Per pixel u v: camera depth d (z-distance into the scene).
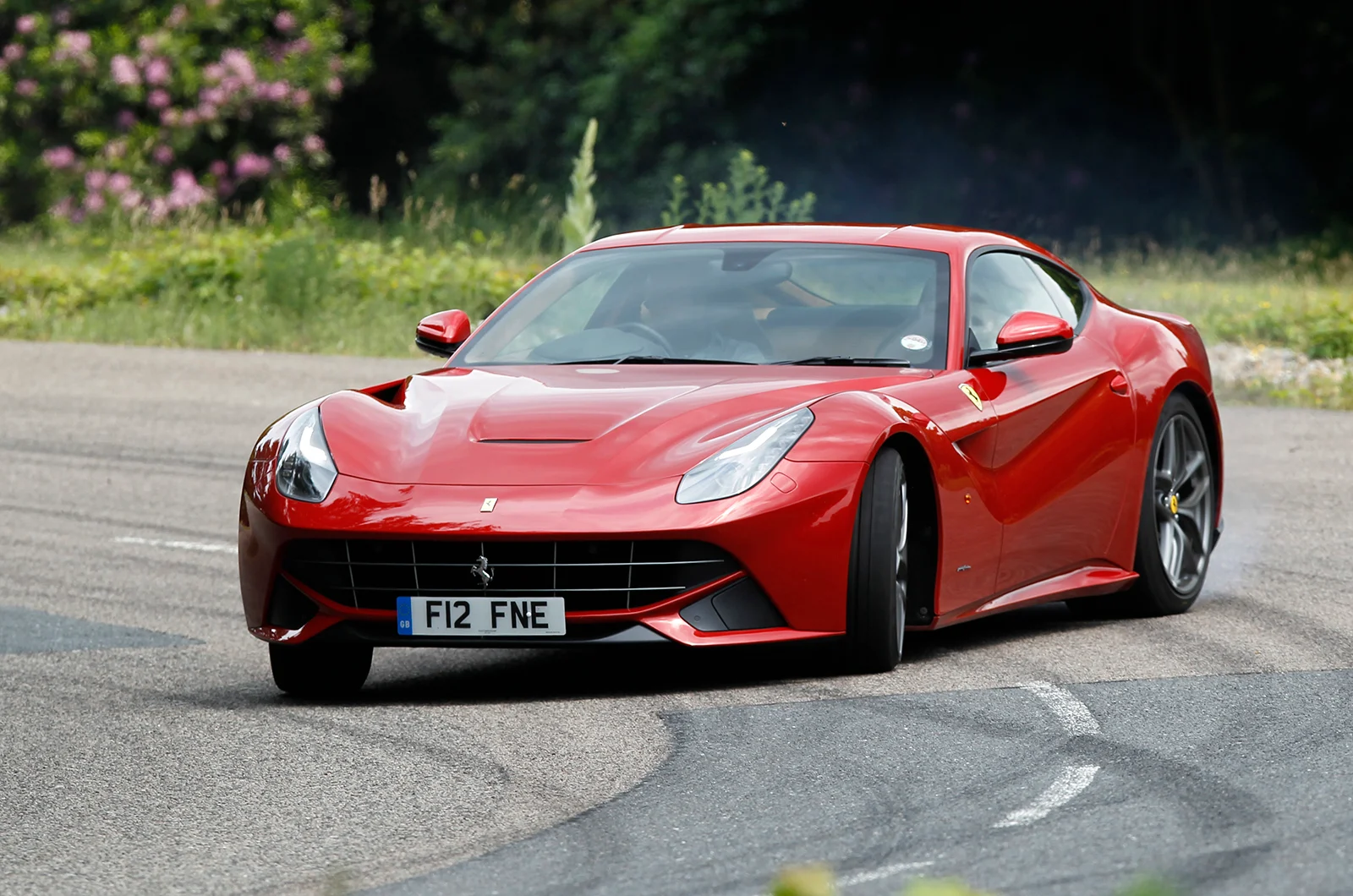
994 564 18.66
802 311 19.70
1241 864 10.69
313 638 16.69
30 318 60.00
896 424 17.14
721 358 19.16
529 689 17.42
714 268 20.61
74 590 24.28
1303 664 17.23
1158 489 21.34
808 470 16.47
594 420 17.14
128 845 12.07
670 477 16.34
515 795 13.05
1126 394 20.91
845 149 104.19
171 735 15.57
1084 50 106.44
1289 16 103.19
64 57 97.50
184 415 42.78
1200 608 21.38
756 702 15.94
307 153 100.88
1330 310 55.75
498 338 20.30
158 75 97.25
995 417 18.67
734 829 11.91
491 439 17.03
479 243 78.69
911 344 19.17
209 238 74.56
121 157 96.69
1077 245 101.00
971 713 15.18
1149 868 10.65
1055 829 11.60
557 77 105.00
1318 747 13.70
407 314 58.97
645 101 101.50
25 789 13.70
